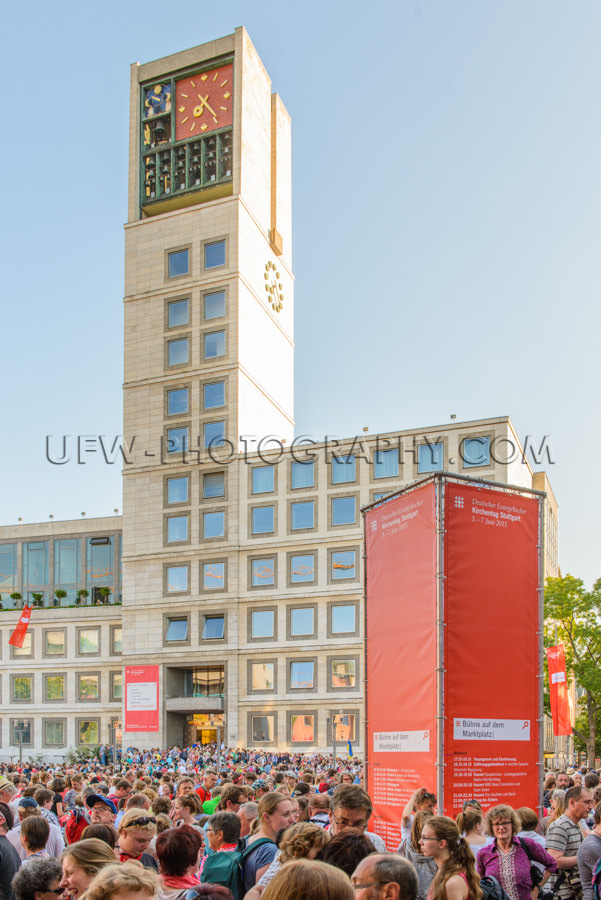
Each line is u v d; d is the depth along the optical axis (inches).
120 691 3486.7
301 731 3058.6
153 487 3459.6
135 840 393.1
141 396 3553.2
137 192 3737.7
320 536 3174.2
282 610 3176.7
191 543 3353.8
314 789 843.4
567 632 2925.7
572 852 490.3
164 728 3235.7
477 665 610.5
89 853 303.0
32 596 4047.7
